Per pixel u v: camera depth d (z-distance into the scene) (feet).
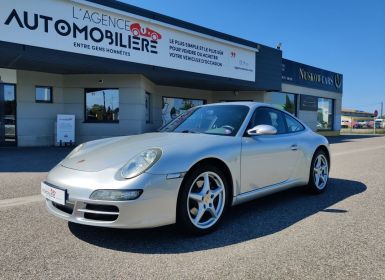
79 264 9.30
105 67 38.37
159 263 9.39
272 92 64.85
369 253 10.07
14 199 16.07
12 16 30.83
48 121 42.88
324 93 78.79
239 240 11.06
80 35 34.55
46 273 8.79
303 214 13.92
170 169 10.44
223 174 12.13
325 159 18.12
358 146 50.62
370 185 20.02
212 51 46.75
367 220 13.10
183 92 56.24
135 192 9.84
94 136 43.96
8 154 33.06
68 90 43.68
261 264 9.33
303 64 71.72
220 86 54.24
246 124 13.76
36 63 36.73
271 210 14.51
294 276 8.67
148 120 49.70
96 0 35.24
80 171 10.75
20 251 10.12
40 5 32.12
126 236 11.32
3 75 39.63
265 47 55.67
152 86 50.37
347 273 8.84
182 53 43.19
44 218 13.14
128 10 37.70
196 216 11.33
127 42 37.91
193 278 8.55
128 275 8.70
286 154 15.03
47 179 11.53
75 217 10.21
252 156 13.19
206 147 11.66
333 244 10.71
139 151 11.14
